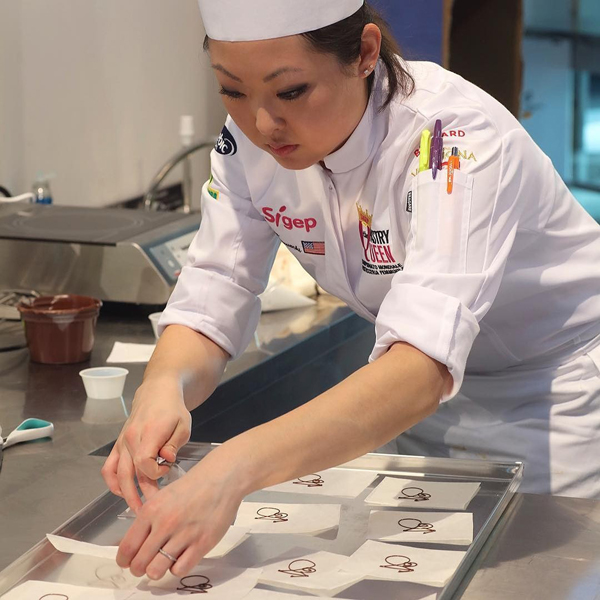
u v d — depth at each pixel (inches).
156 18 132.2
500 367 61.4
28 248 87.1
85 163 116.7
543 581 38.9
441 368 43.3
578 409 60.2
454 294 43.6
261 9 40.1
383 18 50.4
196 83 146.3
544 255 55.6
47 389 67.5
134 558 37.4
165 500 37.9
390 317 43.8
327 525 43.0
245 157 54.7
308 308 93.0
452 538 41.2
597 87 236.4
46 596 36.9
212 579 38.2
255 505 45.7
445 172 45.3
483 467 48.8
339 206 53.7
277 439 39.6
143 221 94.1
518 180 47.4
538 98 227.9
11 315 84.4
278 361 77.2
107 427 60.0
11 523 45.6
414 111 48.9
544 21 218.1
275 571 38.7
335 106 43.2
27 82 104.1
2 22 99.0
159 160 136.0
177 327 54.4
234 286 56.0
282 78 41.1
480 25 168.9
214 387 54.2
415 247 45.2
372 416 41.1
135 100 127.8
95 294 86.7
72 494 49.3
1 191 99.9
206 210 57.8
